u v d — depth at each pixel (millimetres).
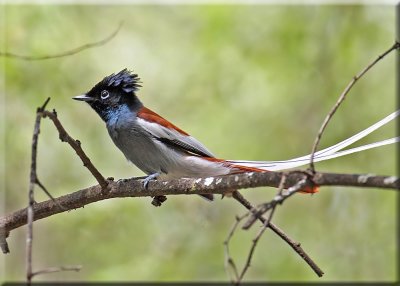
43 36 13852
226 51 14727
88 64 14680
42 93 13766
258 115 14492
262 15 14672
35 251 13680
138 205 13984
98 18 15367
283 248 13477
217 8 14594
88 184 14086
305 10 14648
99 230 13789
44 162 13984
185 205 14242
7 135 13602
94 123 14422
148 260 13469
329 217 13883
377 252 13406
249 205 6676
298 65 14391
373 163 13914
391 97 14148
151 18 15703
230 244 13586
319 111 14320
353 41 14352
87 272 13531
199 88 14961
